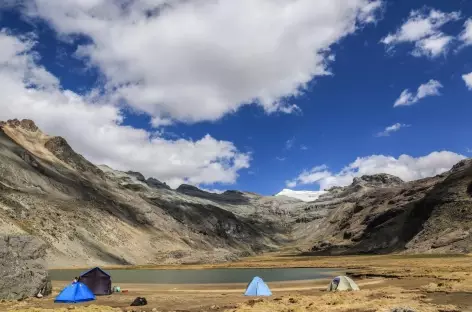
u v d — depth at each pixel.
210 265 164.88
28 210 141.50
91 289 46.72
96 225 169.88
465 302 33.12
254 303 36.69
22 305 35.78
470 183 183.12
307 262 173.50
